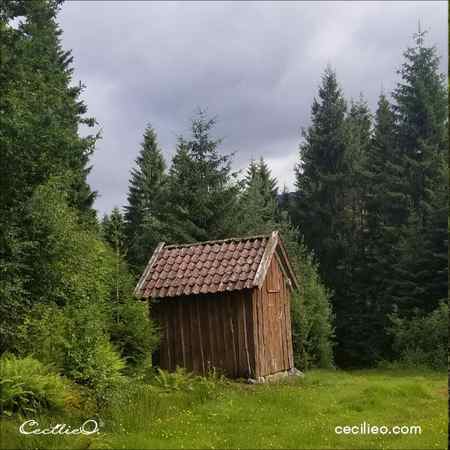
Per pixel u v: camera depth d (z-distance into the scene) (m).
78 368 13.07
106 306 16.12
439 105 37.88
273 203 42.88
